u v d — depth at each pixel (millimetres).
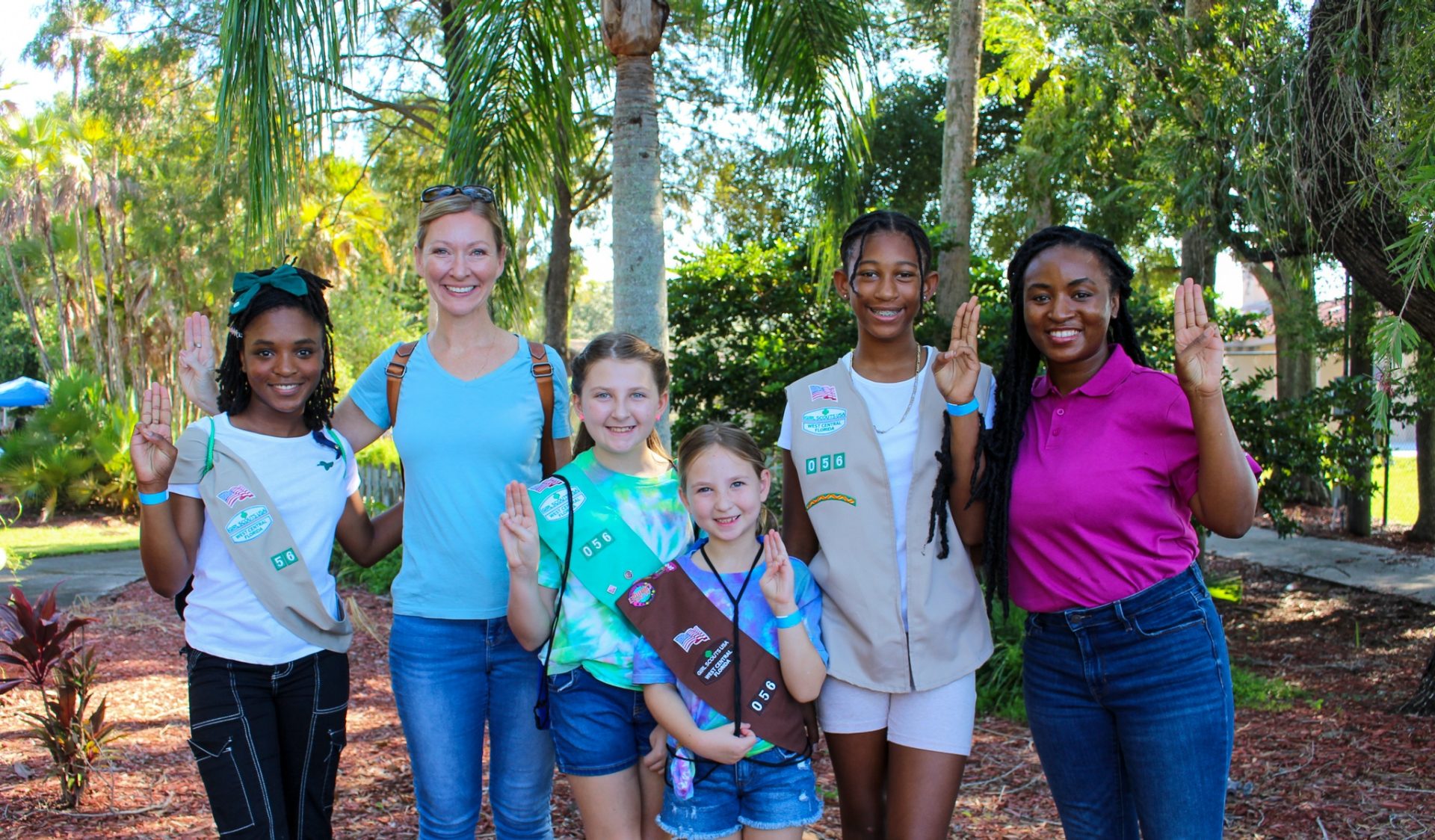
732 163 15602
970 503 2703
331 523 2877
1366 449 9094
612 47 5312
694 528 2873
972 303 2645
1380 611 9586
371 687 6715
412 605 2830
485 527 2820
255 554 2701
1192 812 2414
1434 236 3904
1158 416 2463
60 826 4230
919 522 2730
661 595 2674
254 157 4648
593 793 2736
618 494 2805
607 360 2760
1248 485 2385
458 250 2863
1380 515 16391
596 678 2734
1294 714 6113
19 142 23703
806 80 6355
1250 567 12180
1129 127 8758
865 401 2848
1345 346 10086
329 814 2863
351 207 20219
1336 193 5590
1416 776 4820
